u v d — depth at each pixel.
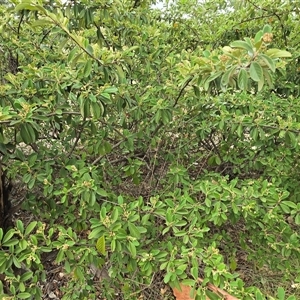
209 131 2.33
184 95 2.23
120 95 1.85
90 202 1.67
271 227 1.97
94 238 1.59
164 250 1.73
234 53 1.33
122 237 1.45
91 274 2.17
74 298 1.88
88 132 2.13
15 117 1.54
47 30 2.71
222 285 1.38
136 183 2.20
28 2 1.45
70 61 1.62
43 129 2.13
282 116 2.40
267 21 3.04
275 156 2.46
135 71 2.53
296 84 3.02
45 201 1.99
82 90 1.62
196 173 2.69
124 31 2.62
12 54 2.82
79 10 2.08
